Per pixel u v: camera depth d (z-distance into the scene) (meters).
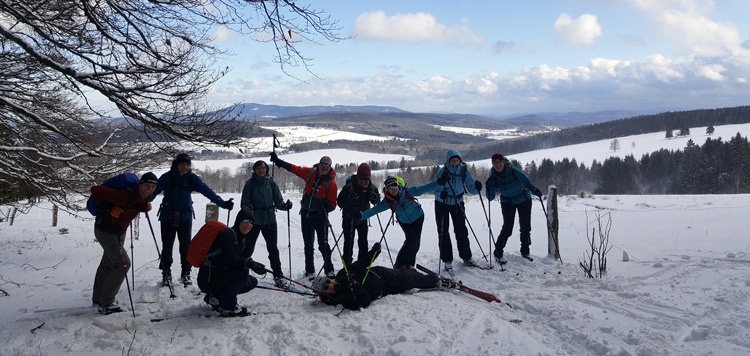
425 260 8.03
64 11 4.97
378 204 6.73
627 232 10.27
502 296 5.84
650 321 4.78
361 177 6.89
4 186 7.96
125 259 5.20
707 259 7.31
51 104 6.44
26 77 6.01
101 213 5.05
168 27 5.22
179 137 5.08
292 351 4.30
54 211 13.05
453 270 7.09
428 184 6.95
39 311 5.29
